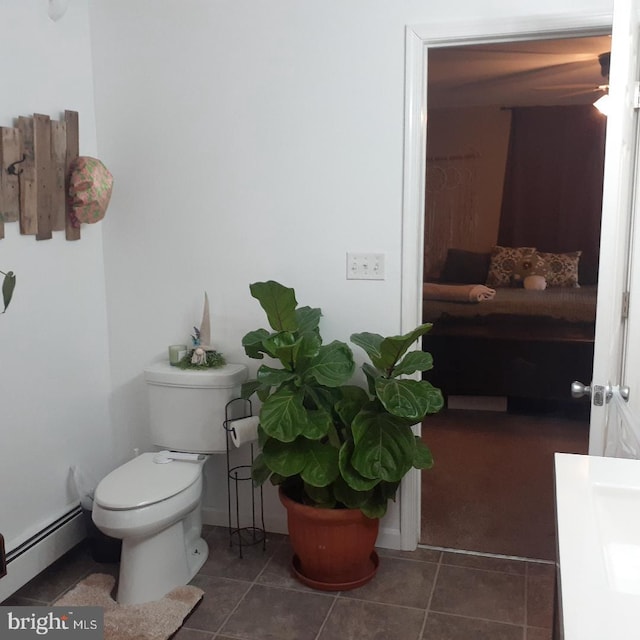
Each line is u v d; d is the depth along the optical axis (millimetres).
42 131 2500
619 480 1374
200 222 2803
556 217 6242
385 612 2355
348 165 2588
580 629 875
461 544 2826
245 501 2936
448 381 4656
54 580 2594
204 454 2727
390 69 2488
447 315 4699
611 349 2014
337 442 2385
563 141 6164
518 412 4648
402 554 2752
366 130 2547
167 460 2627
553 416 4551
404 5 2447
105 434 3031
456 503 3213
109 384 3045
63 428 2738
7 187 2354
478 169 6348
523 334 4535
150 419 2801
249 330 2812
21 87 2430
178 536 2516
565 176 6184
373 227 2596
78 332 2812
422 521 3027
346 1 2496
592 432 2035
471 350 4582
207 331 2803
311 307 2713
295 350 2332
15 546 2436
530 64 4742
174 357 2818
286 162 2656
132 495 2334
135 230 2891
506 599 2424
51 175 2566
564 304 4578
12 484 2467
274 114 2641
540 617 2312
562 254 5848
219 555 2756
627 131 1997
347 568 2494
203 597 2457
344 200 2613
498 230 6367
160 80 2756
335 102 2564
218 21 2650
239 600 2436
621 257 2070
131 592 2396
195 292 2857
